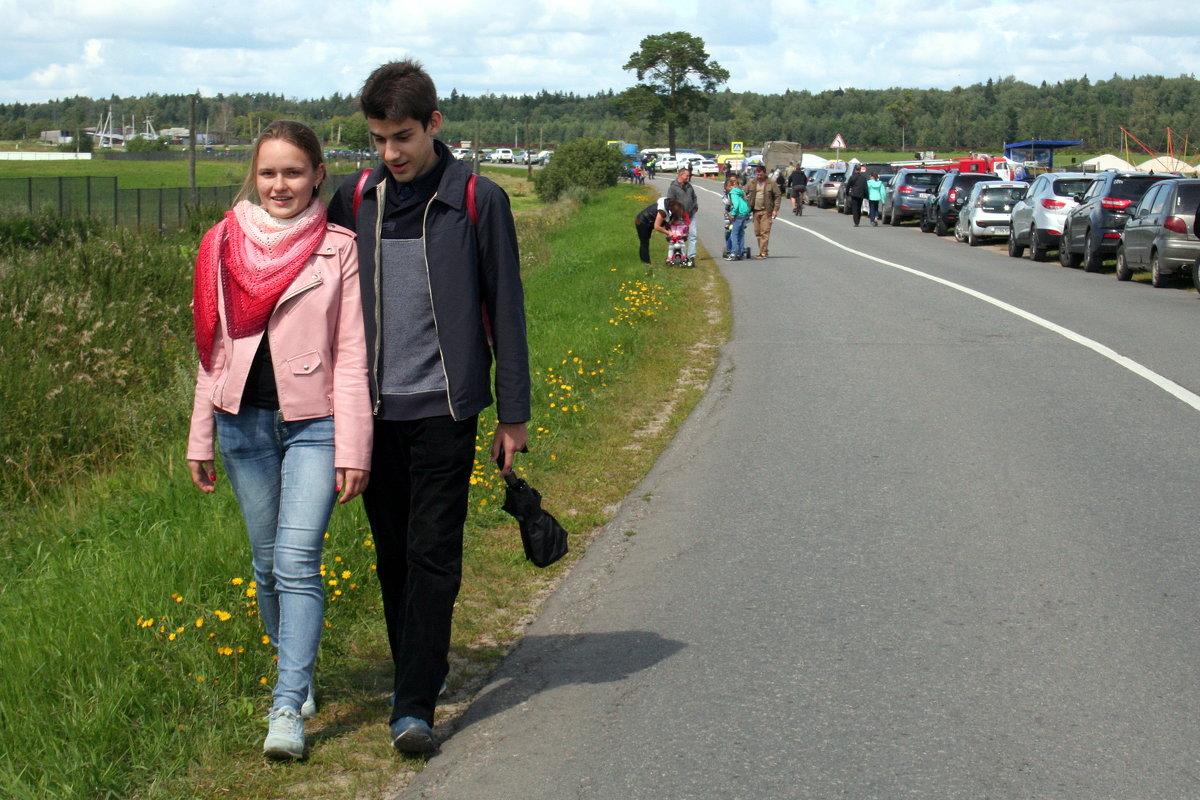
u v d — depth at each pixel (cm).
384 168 395
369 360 393
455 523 400
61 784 363
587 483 777
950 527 656
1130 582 562
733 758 394
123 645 457
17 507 834
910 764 387
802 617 526
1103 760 388
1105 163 5881
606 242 2934
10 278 1282
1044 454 817
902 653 482
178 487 746
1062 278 2088
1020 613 524
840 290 1892
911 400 1016
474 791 376
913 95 18750
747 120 19125
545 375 1081
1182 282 1994
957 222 3266
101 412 973
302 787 380
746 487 755
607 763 392
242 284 383
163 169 9069
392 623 434
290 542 391
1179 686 445
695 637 506
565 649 498
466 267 390
